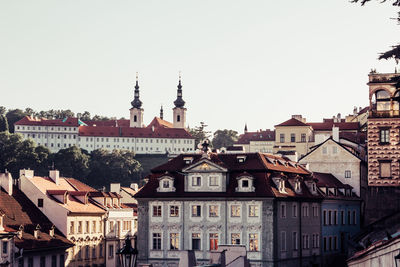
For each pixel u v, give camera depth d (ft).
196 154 412.36
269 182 387.34
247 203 384.88
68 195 404.77
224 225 388.16
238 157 399.03
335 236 465.88
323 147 510.17
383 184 437.99
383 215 437.17
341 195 479.41
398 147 437.58
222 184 389.80
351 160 503.20
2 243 309.42
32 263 338.13
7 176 373.81
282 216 392.06
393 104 442.09
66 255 383.86
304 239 420.36
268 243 379.96
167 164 410.31
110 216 447.42
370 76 449.06
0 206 358.02
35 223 366.84
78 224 400.88
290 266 399.03
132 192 572.10
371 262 210.38
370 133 443.32
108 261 443.32
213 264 182.19
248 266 183.11
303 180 431.02
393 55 205.05
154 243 400.26
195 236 393.50
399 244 166.30
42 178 411.34
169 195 397.80
